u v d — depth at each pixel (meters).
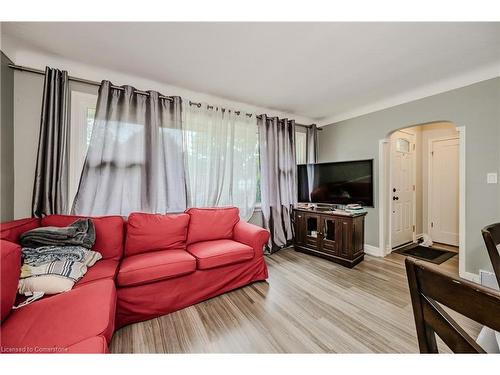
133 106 2.33
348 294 2.08
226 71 2.26
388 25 1.60
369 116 3.31
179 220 2.29
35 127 1.99
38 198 1.90
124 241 2.05
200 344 1.44
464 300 0.47
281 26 1.60
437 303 0.56
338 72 2.30
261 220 3.42
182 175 2.60
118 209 2.24
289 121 3.58
